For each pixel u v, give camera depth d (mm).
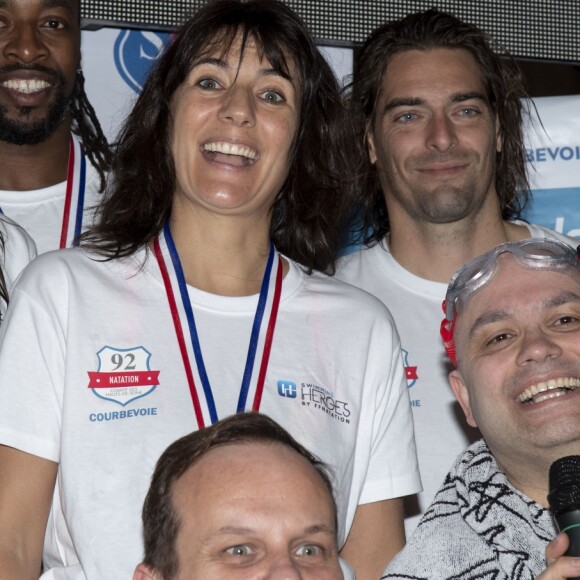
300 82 4219
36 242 5090
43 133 5117
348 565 3781
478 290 3816
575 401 3537
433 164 5137
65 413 3781
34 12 5113
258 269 4227
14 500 3732
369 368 4184
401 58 5379
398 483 4160
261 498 2982
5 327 3910
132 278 4051
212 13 4168
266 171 4109
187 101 4117
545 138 5750
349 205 4512
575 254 3803
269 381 3986
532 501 3598
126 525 3682
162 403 3840
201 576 2926
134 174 4270
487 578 3512
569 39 6461
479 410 3664
